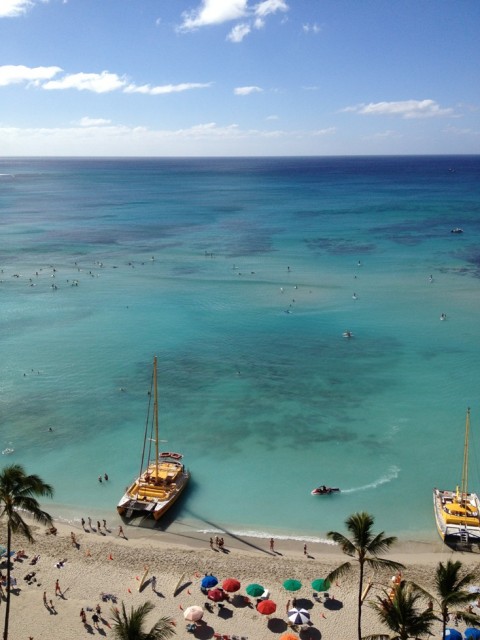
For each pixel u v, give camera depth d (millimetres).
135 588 41750
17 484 36312
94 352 86875
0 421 66625
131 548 46531
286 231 184000
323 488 53219
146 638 30078
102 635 37250
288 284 122438
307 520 49875
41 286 123688
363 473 56094
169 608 39719
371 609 39594
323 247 158250
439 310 104188
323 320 99875
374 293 115250
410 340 89875
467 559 45188
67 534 48531
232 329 96062
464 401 69875
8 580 36594
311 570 43781
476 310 103750
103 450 60812
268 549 46531
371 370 78938
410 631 31234
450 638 35219
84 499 53188
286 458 58625
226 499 52656
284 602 40344
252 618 38781
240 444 61219
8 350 87750
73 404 70562
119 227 197750
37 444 62031
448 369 78938
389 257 144625
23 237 179250
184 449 60438
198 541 47562
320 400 70438
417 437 62125
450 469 56688
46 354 86188
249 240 170125
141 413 68188
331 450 59906
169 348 88062
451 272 129875
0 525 49469
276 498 52688
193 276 130125
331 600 40531
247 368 80188
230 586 40125
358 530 34781
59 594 41094
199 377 77562
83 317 103188
